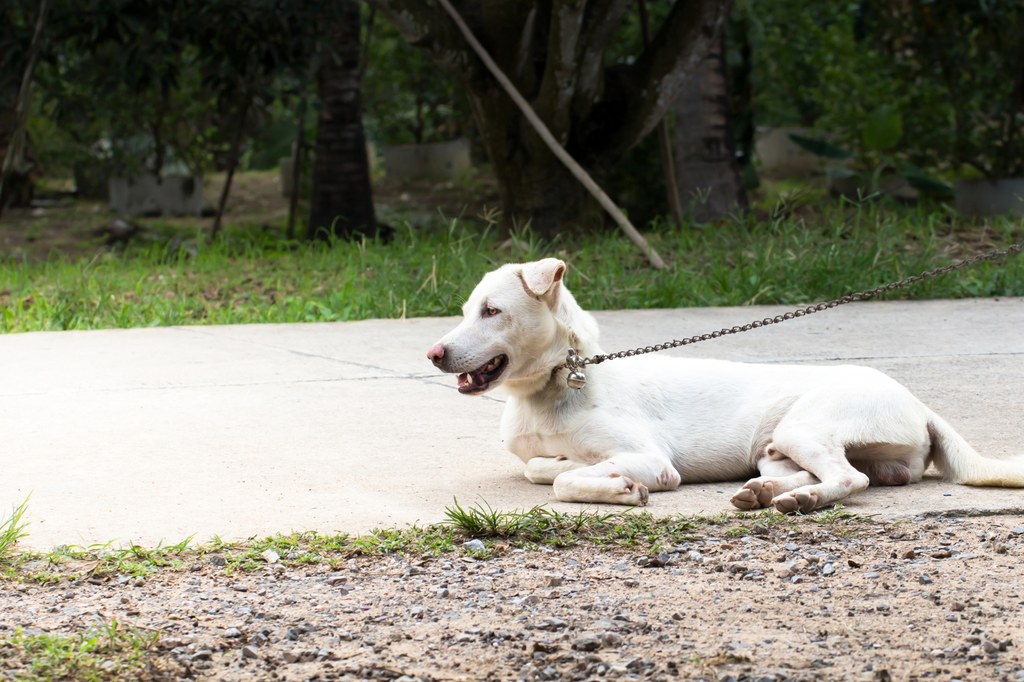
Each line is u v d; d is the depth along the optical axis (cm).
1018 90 1717
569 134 1445
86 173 2317
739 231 1416
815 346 841
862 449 479
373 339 914
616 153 1477
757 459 500
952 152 1791
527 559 414
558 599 376
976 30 1939
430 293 1106
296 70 1510
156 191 2103
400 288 1126
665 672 320
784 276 1152
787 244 1276
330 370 783
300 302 1109
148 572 400
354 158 1727
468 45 1393
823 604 368
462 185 2178
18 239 1864
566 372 492
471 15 1404
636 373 509
